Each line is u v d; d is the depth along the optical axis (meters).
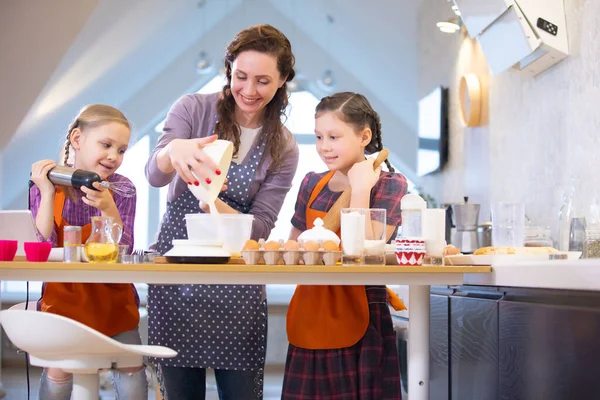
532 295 1.68
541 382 1.57
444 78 5.82
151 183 2.20
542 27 3.34
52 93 6.82
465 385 2.24
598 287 1.32
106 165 2.21
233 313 2.27
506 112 4.24
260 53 2.06
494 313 1.92
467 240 3.77
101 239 1.73
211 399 4.73
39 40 5.85
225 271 1.63
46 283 2.03
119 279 1.66
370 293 1.97
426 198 6.28
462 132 5.23
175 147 1.88
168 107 8.19
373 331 1.93
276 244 1.72
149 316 2.32
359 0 6.87
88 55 6.66
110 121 2.21
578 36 3.27
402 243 1.73
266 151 2.30
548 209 3.60
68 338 1.40
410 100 8.02
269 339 6.77
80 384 1.50
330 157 2.06
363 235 1.75
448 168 5.66
